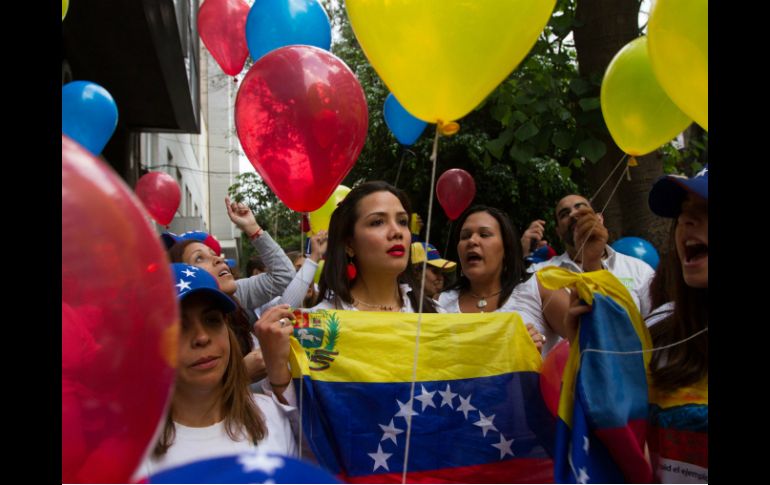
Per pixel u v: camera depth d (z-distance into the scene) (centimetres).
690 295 167
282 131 204
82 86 307
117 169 944
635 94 230
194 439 176
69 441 90
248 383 192
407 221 242
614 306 176
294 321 210
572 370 178
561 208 356
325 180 214
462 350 214
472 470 203
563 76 495
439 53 162
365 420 203
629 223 451
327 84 204
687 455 158
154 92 830
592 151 404
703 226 159
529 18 163
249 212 347
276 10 297
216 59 403
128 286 91
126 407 91
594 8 443
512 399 211
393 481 199
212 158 2783
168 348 96
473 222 280
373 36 169
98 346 89
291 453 192
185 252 276
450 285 308
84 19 618
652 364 174
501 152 452
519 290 273
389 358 210
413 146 921
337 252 239
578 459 164
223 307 185
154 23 630
